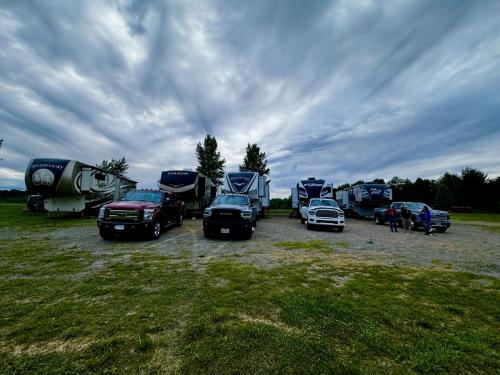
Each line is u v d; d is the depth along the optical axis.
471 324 2.94
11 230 10.13
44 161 13.84
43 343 2.38
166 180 16.86
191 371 2.03
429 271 5.26
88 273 4.65
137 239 8.84
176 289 3.89
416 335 2.66
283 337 2.54
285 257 6.34
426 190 57.53
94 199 16.33
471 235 12.66
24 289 3.79
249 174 15.96
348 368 2.09
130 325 2.74
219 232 9.08
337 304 3.38
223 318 2.94
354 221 21.06
